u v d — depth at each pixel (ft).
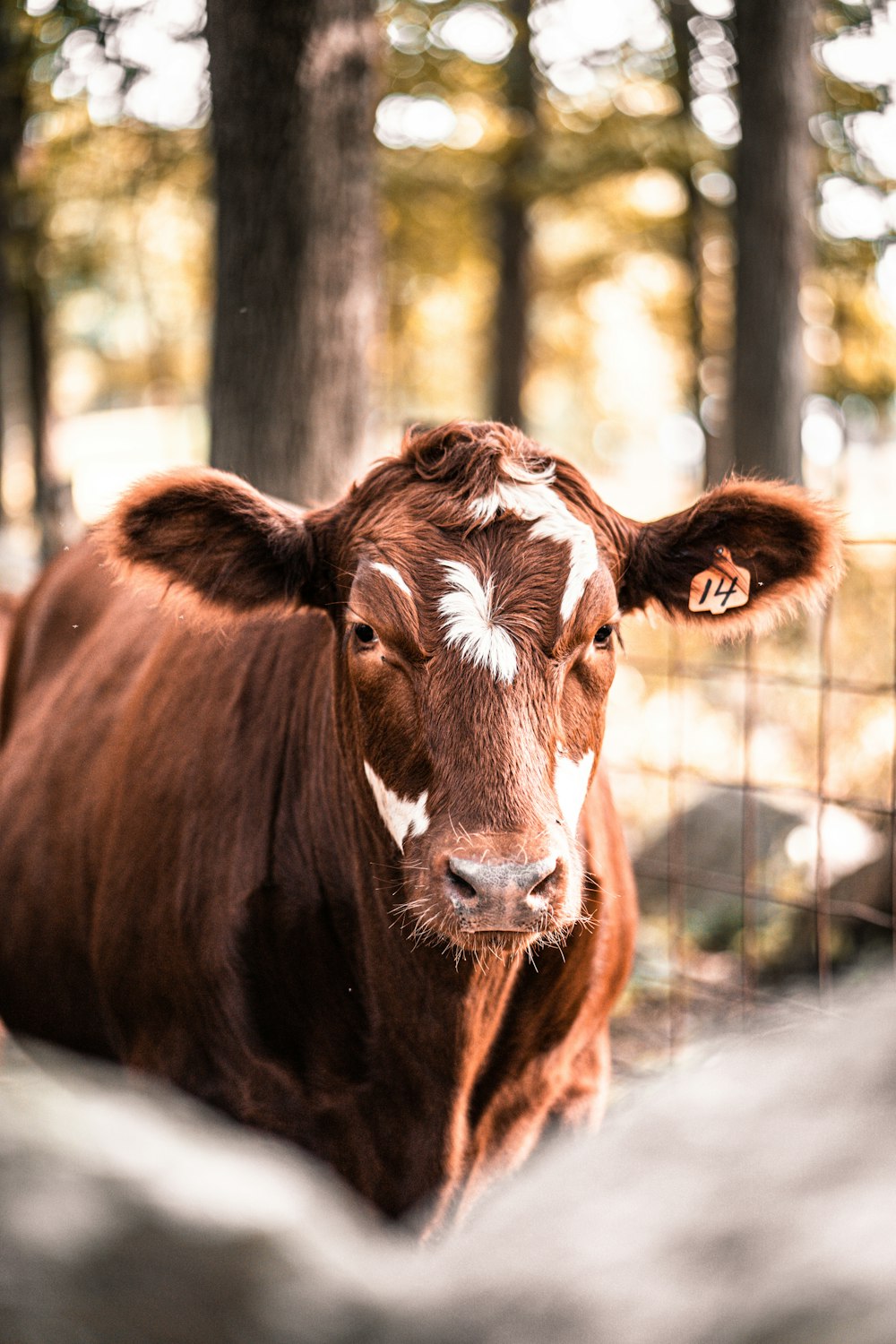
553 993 9.76
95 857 11.73
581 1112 10.68
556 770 8.32
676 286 59.52
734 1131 2.65
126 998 10.87
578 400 92.38
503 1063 9.78
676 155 42.45
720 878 21.75
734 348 35.40
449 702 8.25
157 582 9.52
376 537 8.91
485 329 71.26
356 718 9.05
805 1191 2.40
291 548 9.68
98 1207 2.67
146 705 11.82
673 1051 17.17
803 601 10.21
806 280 35.63
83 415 112.16
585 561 8.71
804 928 20.67
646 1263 2.40
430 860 8.00
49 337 50.08
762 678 25.72
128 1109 3.02
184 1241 2.64
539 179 44.65
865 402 48.75
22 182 37.27
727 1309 2.23
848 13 37.65
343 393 18.99
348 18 18.21
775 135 34.12
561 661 8.50
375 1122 9.65
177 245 57.06
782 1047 2.90
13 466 70.49
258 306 18.58
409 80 40.19
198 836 10.31
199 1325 2.54
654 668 29.07
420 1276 2.68
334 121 18.34
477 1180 9.92
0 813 13.83
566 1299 2.39
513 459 9.20
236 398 18.92
